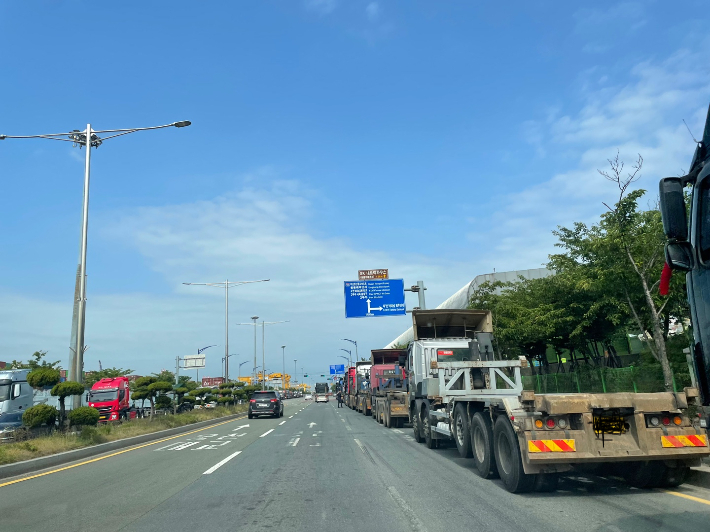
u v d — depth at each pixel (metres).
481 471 10.02
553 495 8.28
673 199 4.86
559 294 26.58
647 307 20.14
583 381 24.05
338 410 45.50
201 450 15.90
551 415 8.12
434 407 14.74
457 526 6.68
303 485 9.70
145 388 31.73
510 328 27.62
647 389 19.42
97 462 13.80
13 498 9.20
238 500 8.55
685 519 6.56
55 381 19.88
